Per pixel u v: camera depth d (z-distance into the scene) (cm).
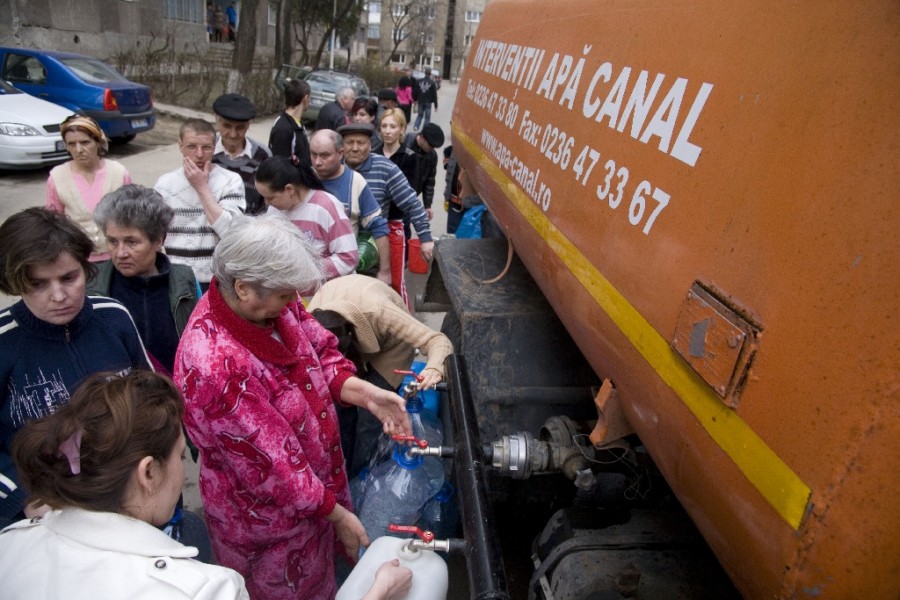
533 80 237
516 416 228
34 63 1063
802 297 89
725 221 108
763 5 111
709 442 107
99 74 1112
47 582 101
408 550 163
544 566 165
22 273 158
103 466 104
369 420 280
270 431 162
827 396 82
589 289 160
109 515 106
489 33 345
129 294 236
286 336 180
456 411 207
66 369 176
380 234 379
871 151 82
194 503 301
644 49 152
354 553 194
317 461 186
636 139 145
